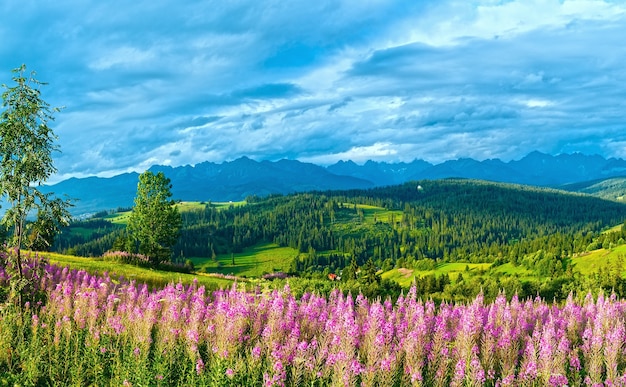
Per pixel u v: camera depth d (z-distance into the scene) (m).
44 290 26.03
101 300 24.19
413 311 22.16
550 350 17.14
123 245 75.25
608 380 16.62
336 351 16.92
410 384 16.45
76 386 15.41
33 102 20.92
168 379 16.39
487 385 17.52
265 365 17.08
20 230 21.31
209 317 20.72
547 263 149.38
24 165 20.62
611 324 22.27
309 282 35.41
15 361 17.09
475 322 20.20
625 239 166.12
